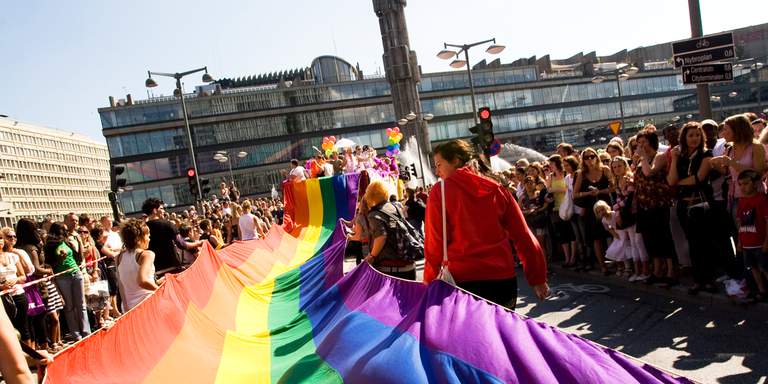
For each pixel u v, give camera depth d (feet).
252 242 40.04
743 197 20.49
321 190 47.91
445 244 13.69
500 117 270.26
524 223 13.91
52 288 28.78
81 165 566.77
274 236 43.65
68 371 12.96
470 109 266.57
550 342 10.84
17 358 7.91
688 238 23.48
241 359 18.62
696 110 281.54
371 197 21.26
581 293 28.48
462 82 266.36
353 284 19.98
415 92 148.87
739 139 21.04
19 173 464.65
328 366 13.78
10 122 462.60
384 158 63.67
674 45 32.86
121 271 21.30
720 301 22.11
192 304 22.13
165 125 239.91
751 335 18.71
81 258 32.65
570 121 279.90
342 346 14.24
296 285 30.68
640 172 25.66
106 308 33.78
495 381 10.34
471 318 11.84
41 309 27.94
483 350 10.93
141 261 20.94
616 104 286.66
